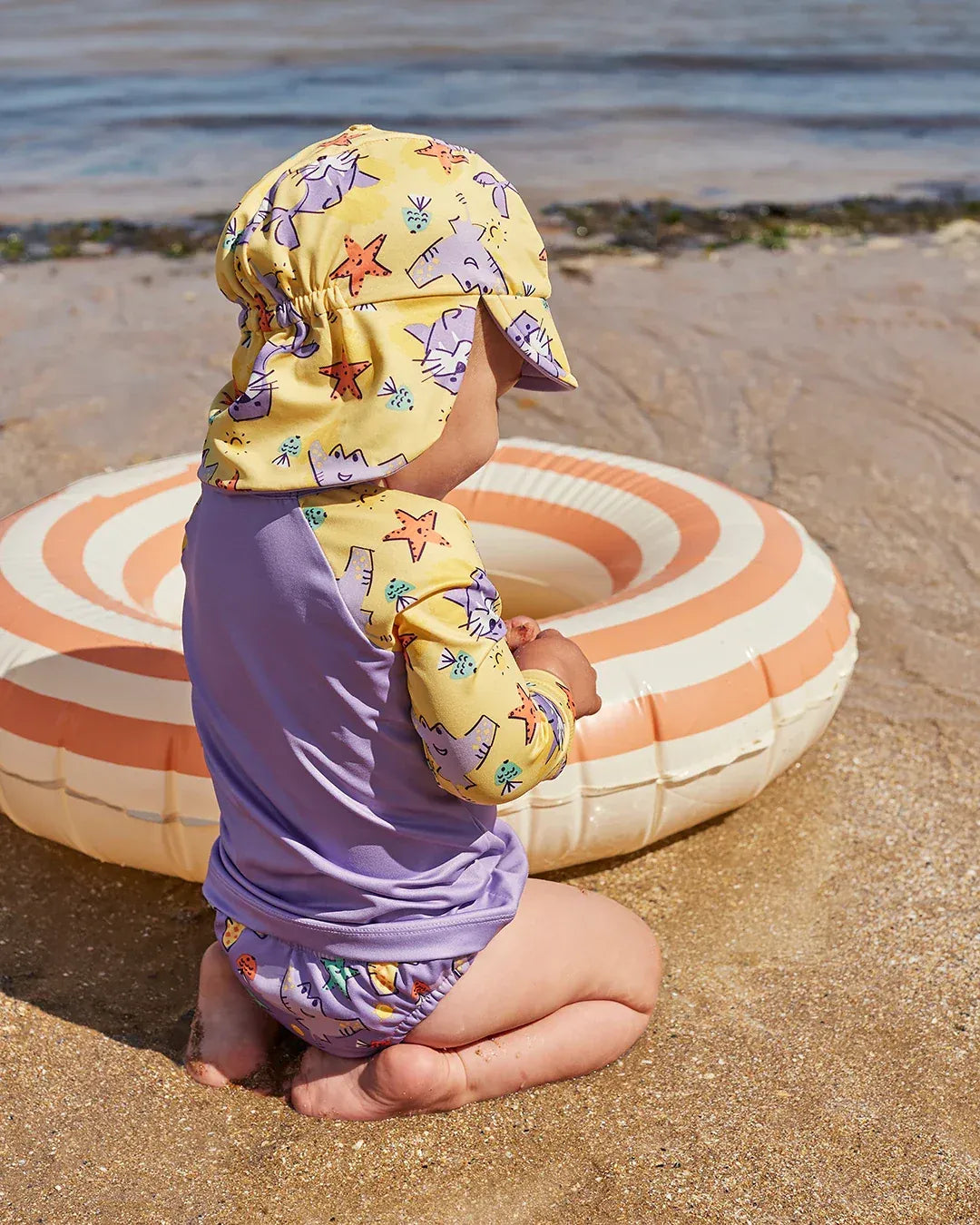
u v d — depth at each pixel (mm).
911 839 2549
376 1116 1836
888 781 2756
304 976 1720
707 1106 1874
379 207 1468
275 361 1486
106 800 2150
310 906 1695
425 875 1688
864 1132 1826
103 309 6359
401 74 13352
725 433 4812
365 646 1515
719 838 2549
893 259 7160
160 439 4793
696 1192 1724
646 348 5699
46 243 7625
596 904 1916
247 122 11164
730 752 2254
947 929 2279
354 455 1462
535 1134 1819
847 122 11344
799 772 2789
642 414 5000
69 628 2332
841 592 2641
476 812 1734
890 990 2127
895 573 3754
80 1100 1892
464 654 1506
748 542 2637
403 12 17781
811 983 2146
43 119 11344
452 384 1467
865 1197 1717
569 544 3029
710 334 5883
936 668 3240
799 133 10922
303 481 1480
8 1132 1829
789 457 4582
